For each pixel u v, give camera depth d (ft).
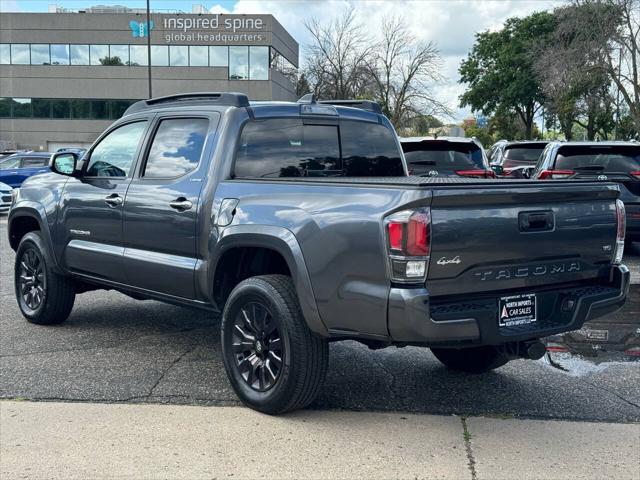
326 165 17.52
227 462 12.19
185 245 16.17
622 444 13.05
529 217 13.00
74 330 21.24
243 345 14.75
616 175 34.53
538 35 165.68
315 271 13.01
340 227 12.67
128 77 178.19
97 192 18.84
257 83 173.78
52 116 181.57
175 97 18.13
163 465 12.08
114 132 19.38
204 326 21.86
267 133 16.48
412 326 11.85
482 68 177.78
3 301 25.57
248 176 16.02
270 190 14.40
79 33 177.88
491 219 12.51
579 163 35.37
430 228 11.83
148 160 17.80
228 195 15.17
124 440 13.10
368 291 12.28
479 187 12.41
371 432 13.51
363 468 11.96
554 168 35.58
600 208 14.17
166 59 176.04
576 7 109.81
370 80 150.20
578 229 13.75
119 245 18.19
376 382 16.63
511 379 16.92
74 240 19.76
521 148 53.57
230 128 15.99
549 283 13.64
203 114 16.67
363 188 12.70
